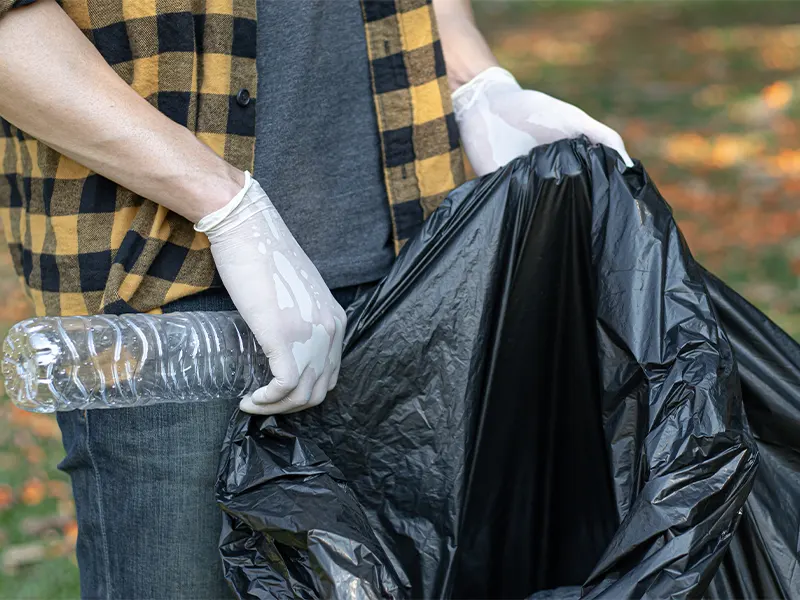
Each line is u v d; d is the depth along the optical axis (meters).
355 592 1.32
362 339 1.55
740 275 5.31
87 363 1.34
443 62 1.73
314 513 1.37
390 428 1.56
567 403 1.69
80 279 1.49
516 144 1.83
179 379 1.40
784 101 10.13
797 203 6.85
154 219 1.44
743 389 1.65
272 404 1.42
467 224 1.59
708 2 17.41
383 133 1.68
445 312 1.57
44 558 3.01
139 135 1.34
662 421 1.38
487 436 1.66
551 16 16.69
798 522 1.58
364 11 1.66
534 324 1.65
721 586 1.54
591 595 1.28
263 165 1.57
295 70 1.59
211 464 1.56
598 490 1.71
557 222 1.62
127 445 1.55
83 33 1.41
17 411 3.99
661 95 10.55
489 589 1.74
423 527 1.56
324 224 1.64
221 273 1.39
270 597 1.42
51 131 1.33
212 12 1.46
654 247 1.52
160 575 1.59
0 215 1.70
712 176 7.58
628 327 1.48
